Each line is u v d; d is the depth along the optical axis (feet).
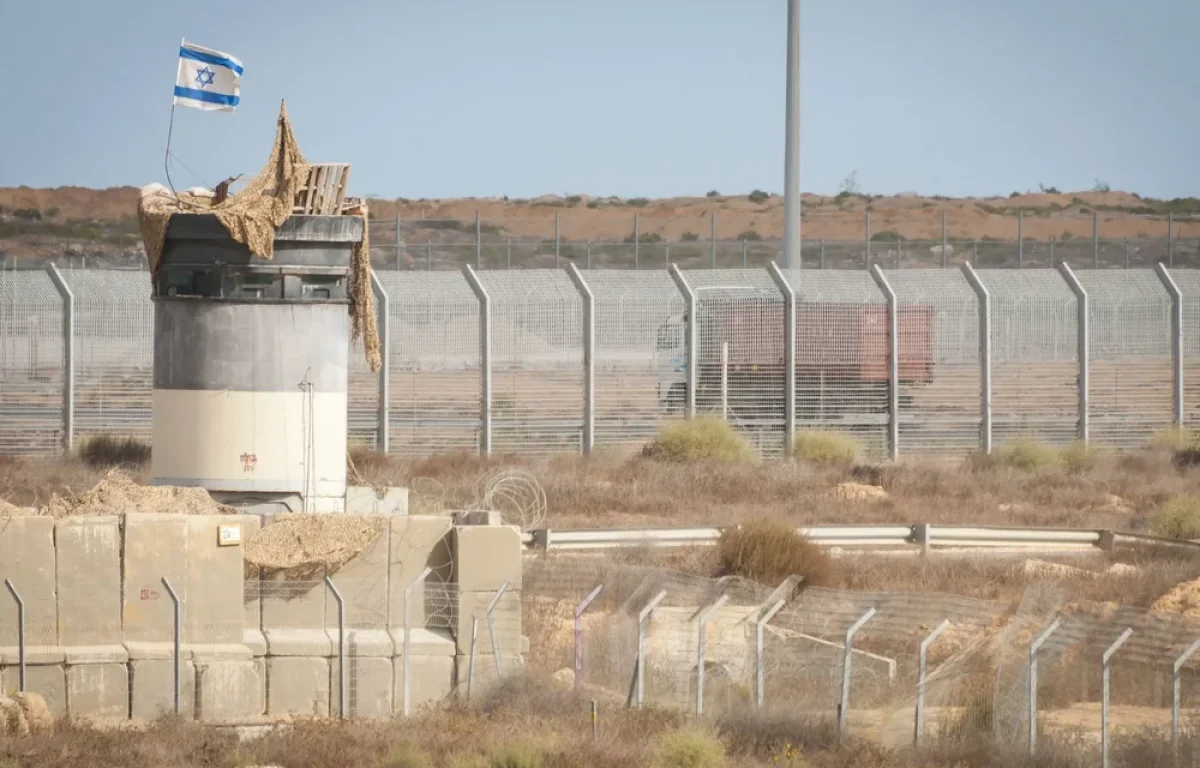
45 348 438.40
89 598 178.40
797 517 356.38
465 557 190.29
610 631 203.21
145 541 180.24
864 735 173.68
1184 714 175.01
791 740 171.12
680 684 190.70
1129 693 187.42
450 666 187.93
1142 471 456.45
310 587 190.19
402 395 460.55
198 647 179.52
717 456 440.45
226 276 216.95
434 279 471.62
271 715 178.91
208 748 160.45
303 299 218.18
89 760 153.79
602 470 421.59
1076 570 284.82
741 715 177.58
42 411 436.35
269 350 216.74
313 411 218.38
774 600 215.51
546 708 180.14
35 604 176.65
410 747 158.30
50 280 442.50
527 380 471.21
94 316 442.50
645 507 362.53
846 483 413.59
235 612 182.91
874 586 267.80
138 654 175.63
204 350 216.33
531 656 200.85
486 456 442.09
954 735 171.53
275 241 217.56
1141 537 316.60
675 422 457.27
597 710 177.68
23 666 171.01
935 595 222.69
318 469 219.00
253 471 216.33
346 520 191.01
